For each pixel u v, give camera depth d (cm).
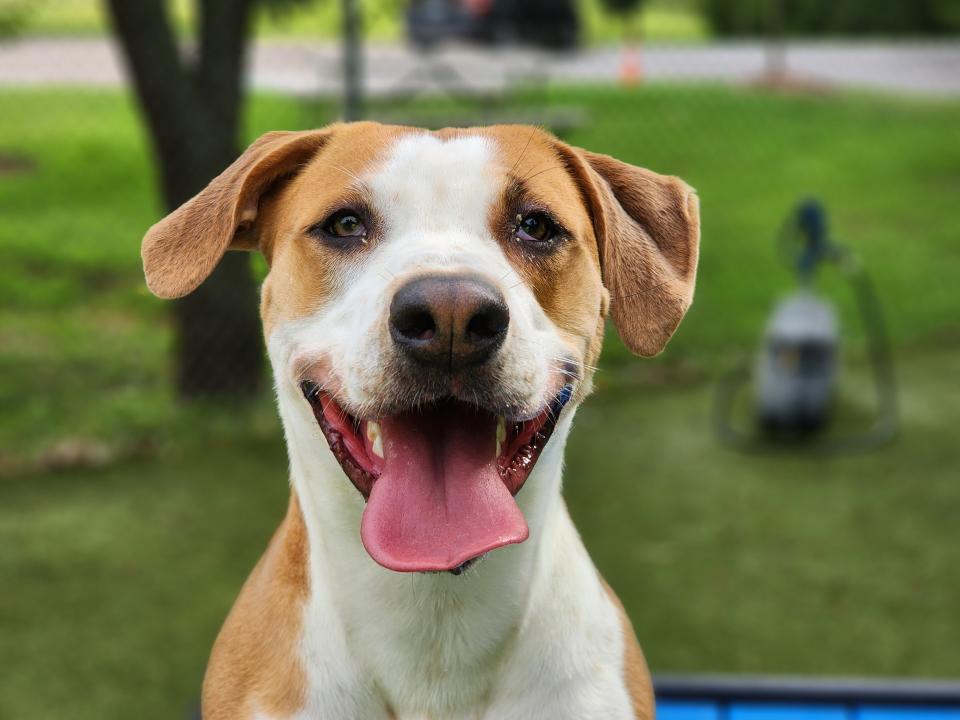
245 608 56
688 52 448
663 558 115
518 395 47
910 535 121
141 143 259
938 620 104
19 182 233
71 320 176
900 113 346
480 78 287
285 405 55
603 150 282
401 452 48
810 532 121
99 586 108
